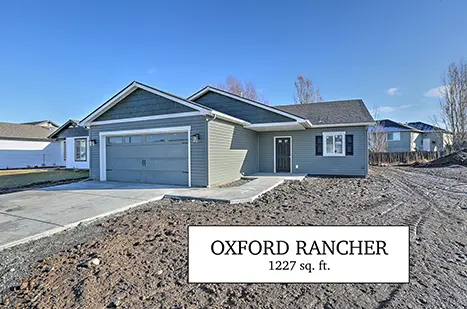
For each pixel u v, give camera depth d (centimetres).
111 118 1073
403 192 820
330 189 879
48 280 277
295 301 241
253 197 701
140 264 313
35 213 550
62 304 233
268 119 1187
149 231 434
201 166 889
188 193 763
